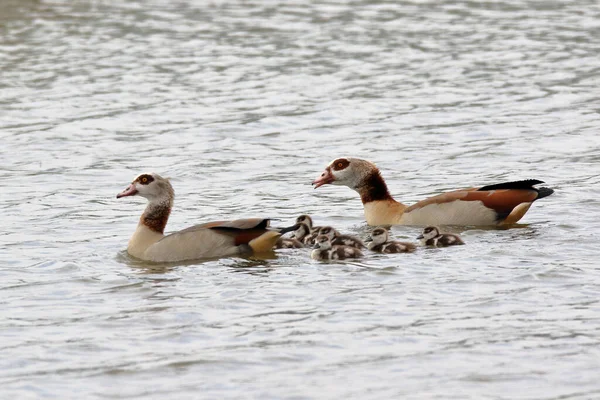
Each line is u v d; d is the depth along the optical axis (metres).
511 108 29.17
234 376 12.11
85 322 13.85
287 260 16.45
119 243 17.84
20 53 36.94
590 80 32.47
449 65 34.88
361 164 19.12
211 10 45.53
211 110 29.39
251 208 20.36
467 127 27.23
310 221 18.14
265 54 36.84
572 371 12.05
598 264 15.77
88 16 43.97
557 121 27.62
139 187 17.08
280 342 13.02
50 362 12.59
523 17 43.47
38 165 24.05
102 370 12.33
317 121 28.19
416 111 29.09
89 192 21.75
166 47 38.06
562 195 20.61
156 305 14.43
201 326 13.61
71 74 33.81
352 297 14.54
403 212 18.88
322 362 12.43
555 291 14.61
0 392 11.80
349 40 39.16
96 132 27.12
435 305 14.17
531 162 23.72
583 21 42.41
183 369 12.31
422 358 12.48
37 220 19.52
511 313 13.83
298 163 24.16
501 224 18.39
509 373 12.05
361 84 32.44
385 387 11.75
